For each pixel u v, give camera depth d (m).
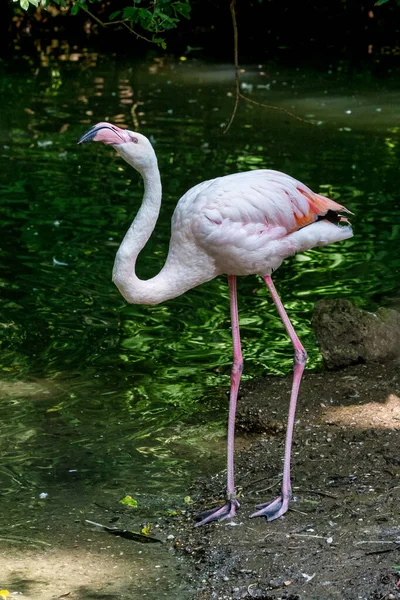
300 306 12.55
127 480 8.66
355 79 25.72
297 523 7.68
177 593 6.89
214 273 8.31
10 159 18.23
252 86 24.70
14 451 9.12
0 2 30.81
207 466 8.92
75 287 12.92
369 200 16.06
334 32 32.59
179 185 16.48
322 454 8.88
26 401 10.10
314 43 31.19
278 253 8.20
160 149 18.62
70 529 7.82
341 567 6.91
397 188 16.59
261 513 7.86
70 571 7.21
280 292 13.05
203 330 11.91
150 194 7.89
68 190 16.61
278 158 18.19
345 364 10.82
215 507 8.12
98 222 15.13
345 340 10.88
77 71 26.61
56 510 8.12
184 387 10.50
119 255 7.92
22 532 7.77
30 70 26.66
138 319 12.19
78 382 10.56
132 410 9.98
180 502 8.29
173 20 11.51
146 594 6.89
